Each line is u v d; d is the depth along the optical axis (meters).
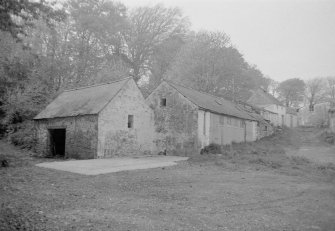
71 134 21.77
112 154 20.98
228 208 8.21
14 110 26.62
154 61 46.69
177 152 24.08
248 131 32.22
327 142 31.53
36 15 11.68
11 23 11.09
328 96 44.75
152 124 24.42
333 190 10.92
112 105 21.12
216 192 10.18
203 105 24.58
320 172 15.40
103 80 33.88
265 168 16.36
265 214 7.73
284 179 13.20
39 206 7.56
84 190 9.76
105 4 40.28
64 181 11.12
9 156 17.12
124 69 38.38
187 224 6.67
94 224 6.36
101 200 8.53
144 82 45.72
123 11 43.31
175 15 48.59
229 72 40.94
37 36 31.25
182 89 26.16
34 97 28.89
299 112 61.91
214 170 15.42
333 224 6.99
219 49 40.84
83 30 37.38
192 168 15.95
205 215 7.45
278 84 70.00
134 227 6.29
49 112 24.02
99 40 39.81
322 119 45.38
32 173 12.41
